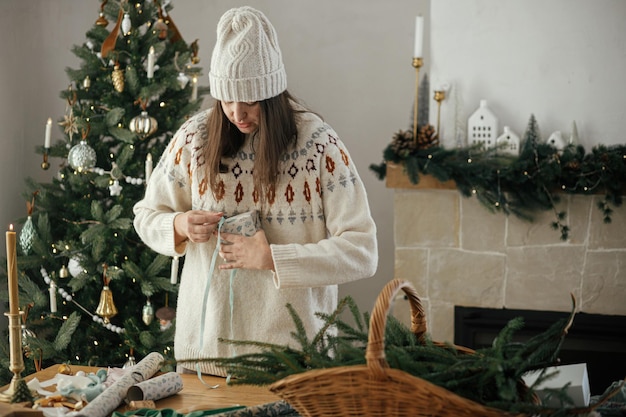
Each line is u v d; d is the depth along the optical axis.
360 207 1.95
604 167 3.43
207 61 4.38
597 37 3.55
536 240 3.64
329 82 4.32
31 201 3.50
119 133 3.27
